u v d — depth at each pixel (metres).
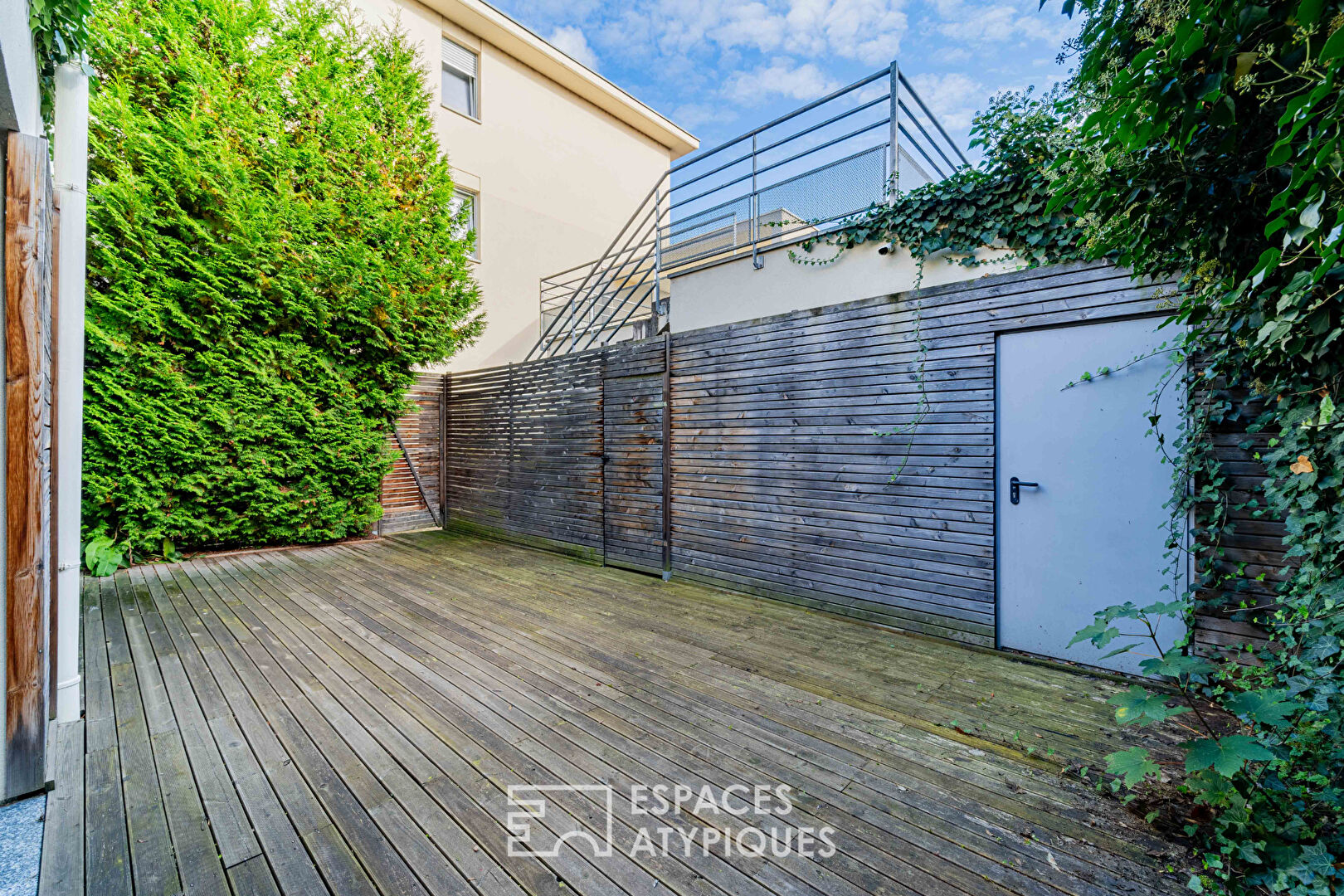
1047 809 1.88
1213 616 2.65
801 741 2.32
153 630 3.64
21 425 1.96
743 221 4.99
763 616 3.95
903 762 2.17
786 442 4.21
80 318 2.56
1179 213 2.03
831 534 3.98
